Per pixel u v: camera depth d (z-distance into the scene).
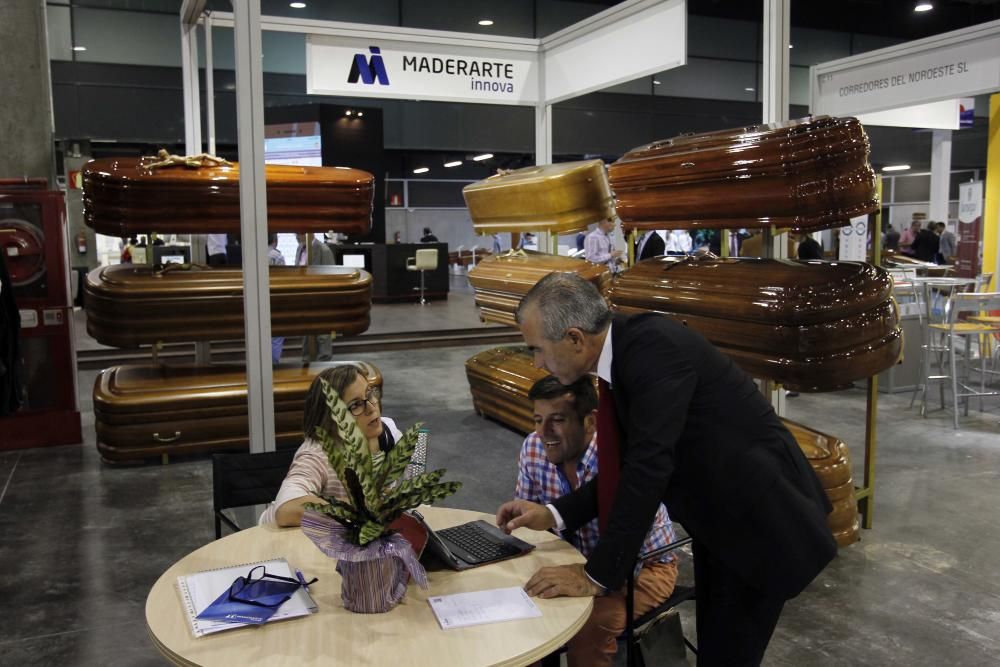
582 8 18.03
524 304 1.94
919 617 3.40
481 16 17.38
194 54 7.09
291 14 16.33
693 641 3.24
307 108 13.41
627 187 4.61
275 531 2.42
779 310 3.52
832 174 3.68
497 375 6.53
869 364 3.66
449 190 22.05
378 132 14.40
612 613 2.38
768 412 2.02
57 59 14.79
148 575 3.93
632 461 1.84
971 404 7.30
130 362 9.86
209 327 5.62
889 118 10.31
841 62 7.45
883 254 11.97
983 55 6.29
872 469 4.34
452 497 4.97
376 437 2.68
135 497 5.09
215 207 5.50
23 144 7.73
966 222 12.09
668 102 18.78
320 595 1.96
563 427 2.46
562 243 19.12
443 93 7.10
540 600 1.92
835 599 3.57
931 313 7.93
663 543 2.47
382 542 1.83
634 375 1.89
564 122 18.02
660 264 4.48
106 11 14.95
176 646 1.71
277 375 5.93
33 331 6.18
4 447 6.17
